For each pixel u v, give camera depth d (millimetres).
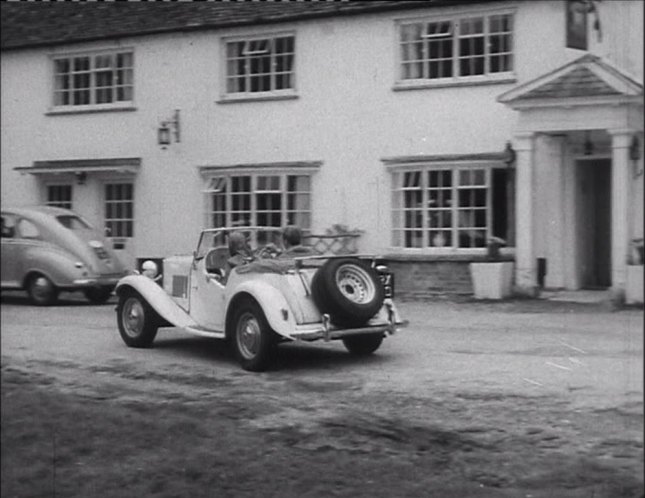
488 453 20500
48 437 22094
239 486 20344
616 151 28500
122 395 23312
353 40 24109
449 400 21797
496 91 25297
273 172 23656
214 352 26812
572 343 22828
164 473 20812
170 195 24312
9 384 24250
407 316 25219
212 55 24094
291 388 23797
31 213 27375
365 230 23875
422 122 24125
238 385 24141
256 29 24047
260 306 26531
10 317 28875
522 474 19984
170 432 21844
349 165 23625
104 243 26562
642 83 28188
